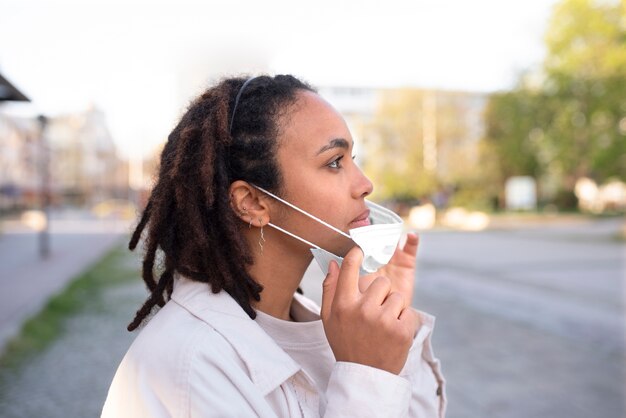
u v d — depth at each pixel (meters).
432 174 34.88
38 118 15.65
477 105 35.59
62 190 71.69
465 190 38.91
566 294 8.91
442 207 38.94
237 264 0.95
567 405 4.12
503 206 40.47
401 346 0.86
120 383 0.87
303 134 0.96
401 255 1.24
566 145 21.56
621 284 9.77
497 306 8.09
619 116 19.33
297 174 0.96
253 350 0.88
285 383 0.90
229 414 0.80
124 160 74.69
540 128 27.31
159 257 1.05
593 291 9.13
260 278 1.02
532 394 4.36
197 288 0.95
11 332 6.05
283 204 0.97
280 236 1.00
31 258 15.07
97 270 12.30
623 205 38.34
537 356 5.43
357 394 0.83
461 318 7.30
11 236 24.31
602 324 6.73
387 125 34.94
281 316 1.07
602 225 27.53
